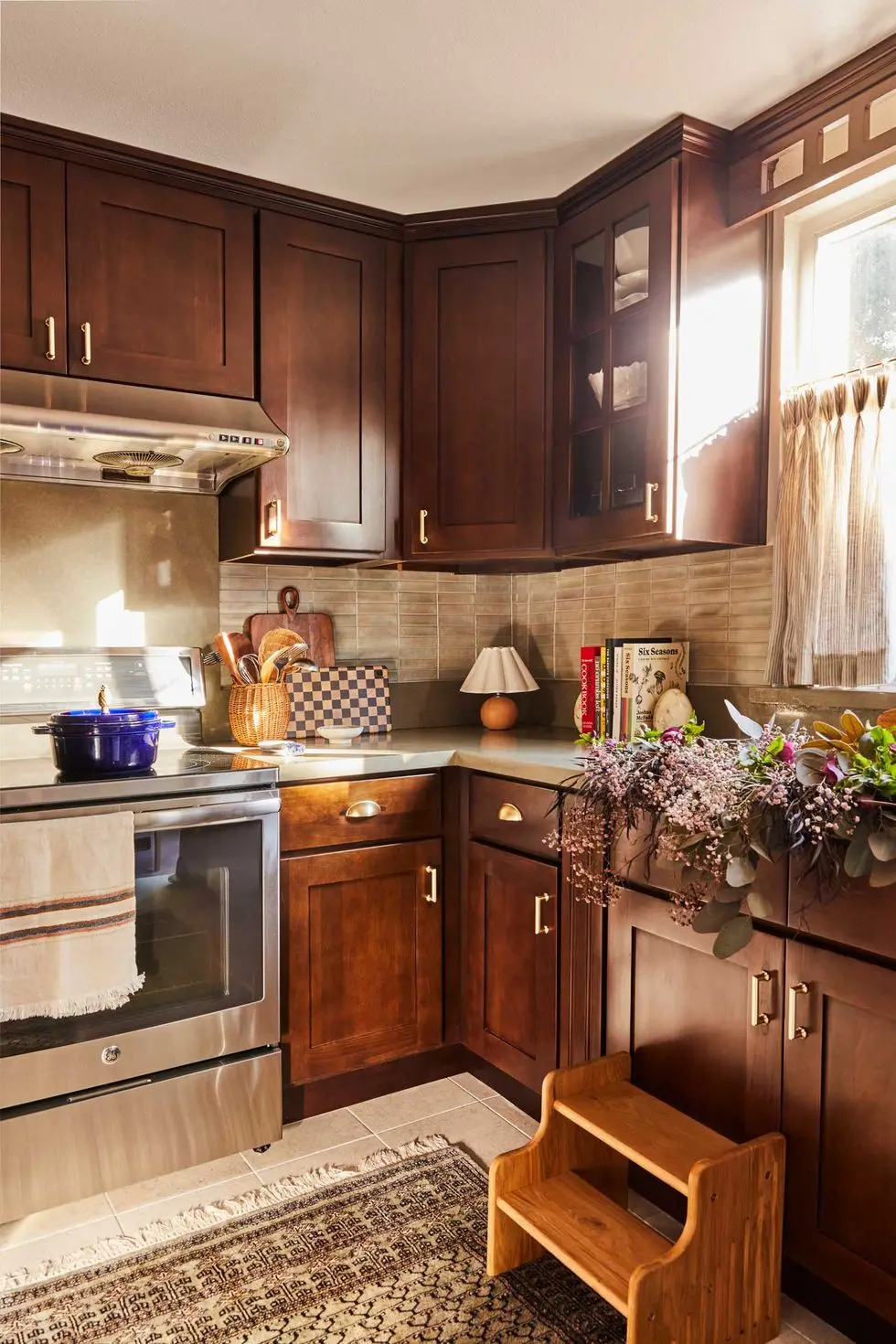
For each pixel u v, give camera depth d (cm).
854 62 184
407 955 240
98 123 205
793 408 214
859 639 199
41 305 208
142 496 255
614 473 229
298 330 241
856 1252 147
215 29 172
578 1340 155
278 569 275
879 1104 143
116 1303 164
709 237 215
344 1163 207
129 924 192
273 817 213
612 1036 196
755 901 152
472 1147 213
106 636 249
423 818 241
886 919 141
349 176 231
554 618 301
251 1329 158
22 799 185
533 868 218
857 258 215
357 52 180
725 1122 170
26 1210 186
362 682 285
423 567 288
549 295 248
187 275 226
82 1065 191
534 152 220
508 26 172
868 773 146
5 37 174
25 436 205
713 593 243
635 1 165
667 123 208
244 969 210
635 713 237
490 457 252
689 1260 143
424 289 255
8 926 181
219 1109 207
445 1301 164
